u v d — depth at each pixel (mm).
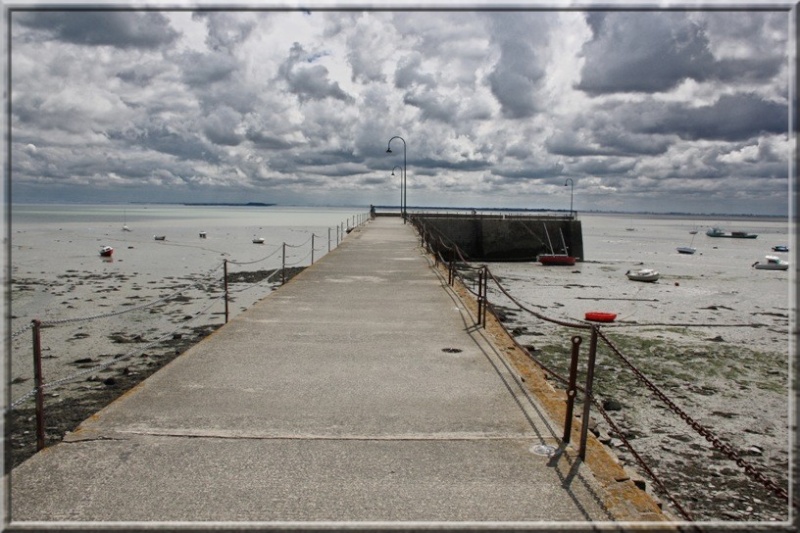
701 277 37188
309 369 6656
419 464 4320
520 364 7016
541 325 18953
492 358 7211
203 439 4695
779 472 8242
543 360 14094
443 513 3662
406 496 3854
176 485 3949
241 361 6938
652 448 9039
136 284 28312
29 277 30500
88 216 181875
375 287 12789
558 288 30000
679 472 8195
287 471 4180
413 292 12172
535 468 4281
